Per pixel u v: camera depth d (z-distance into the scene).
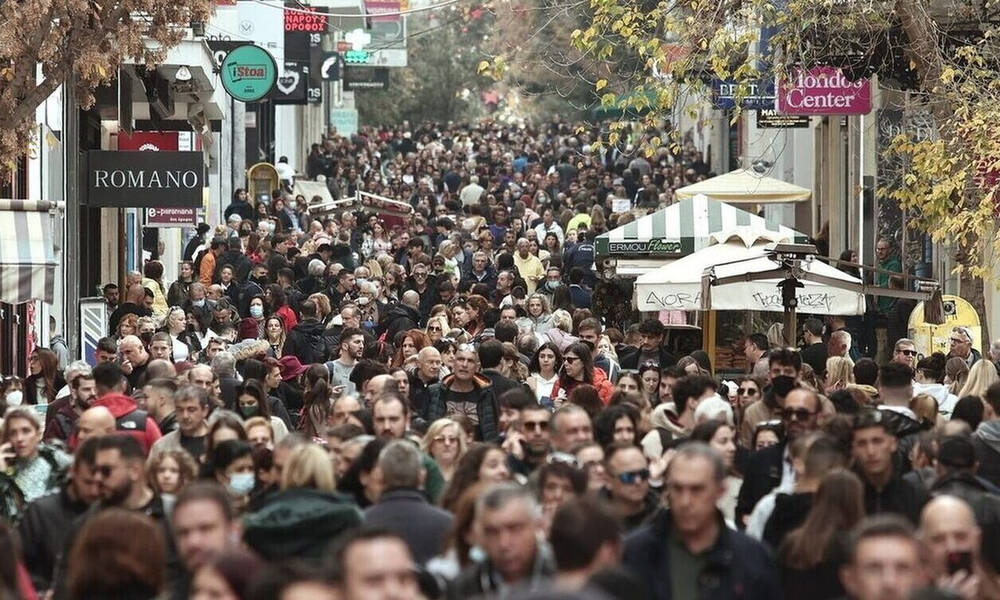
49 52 38.69
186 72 63.81
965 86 41.69
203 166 59.22
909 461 27.08
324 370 36.31
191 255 75.75
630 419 26.03
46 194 59.03
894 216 64.69
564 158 134.38
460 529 18.58
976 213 40.53
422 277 63.78
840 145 78.69
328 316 54.34
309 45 118.50
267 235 77.19
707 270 44.31
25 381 40.28
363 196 100.75
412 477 20.33
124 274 75.06
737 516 24.48
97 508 20.86
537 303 52.78
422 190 119.69
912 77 47.91
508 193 118.69
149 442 29.33
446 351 40.09
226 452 23.53
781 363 30.73
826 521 19.14
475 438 31.66
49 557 21.50
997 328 54.66
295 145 168.00
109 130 72.12
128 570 16.86
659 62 43.47
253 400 32.72
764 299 47.25
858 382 37.25
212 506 17.70
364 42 131.88
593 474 22.06
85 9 38.31
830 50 45.56
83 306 53.66
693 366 35.88
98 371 31.17
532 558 15.80
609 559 15.51
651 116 44.03
